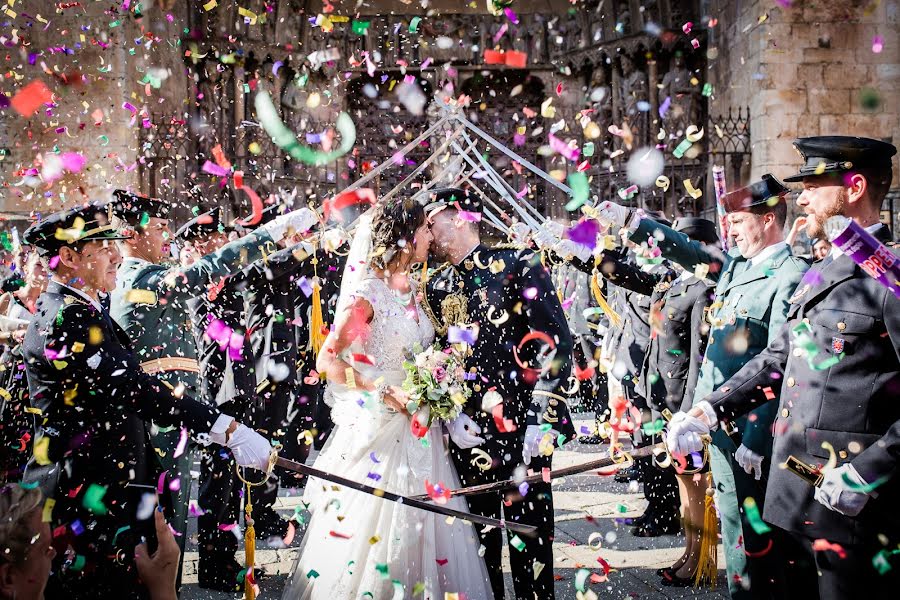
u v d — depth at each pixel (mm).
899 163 13031
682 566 4262
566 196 16391
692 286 4469
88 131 12844
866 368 2525
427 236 3623
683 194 15344
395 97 17125
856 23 13273
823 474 2502
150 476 3033
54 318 2793
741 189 3523
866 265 2357
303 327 5727
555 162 16609
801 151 2814
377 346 3473
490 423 3473
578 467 3186
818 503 2582
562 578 4324
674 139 15578
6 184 12516
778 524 2691
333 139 16750
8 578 2062
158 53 13945
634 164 15414
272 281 5402
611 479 6551
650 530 5082
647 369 4867
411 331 3506
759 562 3182
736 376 3008
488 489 3252
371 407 3406
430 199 3697
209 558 4355
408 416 3422
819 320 2635
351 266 3531
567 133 16594
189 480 3744
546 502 3547
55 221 2934
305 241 4863
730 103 14586
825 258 2775
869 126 13305
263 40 15781
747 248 3549
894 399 2494
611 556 4699
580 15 16719
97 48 12797
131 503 2855
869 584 2492
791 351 2760
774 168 13273
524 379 3549
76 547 2709
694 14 15766
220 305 5117
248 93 15656
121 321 3760
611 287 6539
